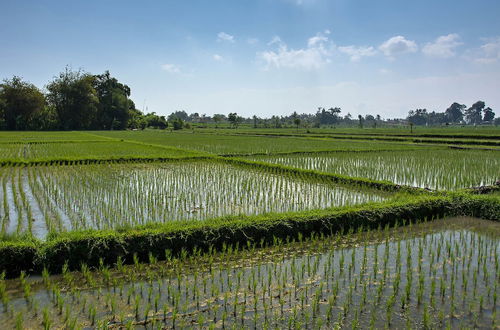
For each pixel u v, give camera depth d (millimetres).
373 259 9438
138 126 107125
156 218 12680
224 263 9133
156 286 7945
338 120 182375
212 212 13594
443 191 14773
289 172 21422
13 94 80375
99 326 6289
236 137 58406
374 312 6980
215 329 6395
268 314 6867
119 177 19906
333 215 11383
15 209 13547
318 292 7566
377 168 23422
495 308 7098
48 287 7828
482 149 35250
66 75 89688
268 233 10469
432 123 180500
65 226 11625
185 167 23781
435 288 7902
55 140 46062
